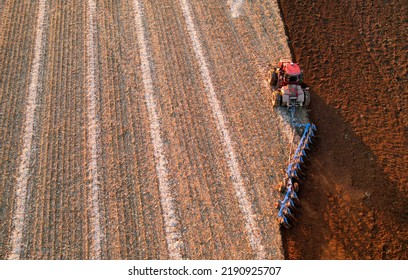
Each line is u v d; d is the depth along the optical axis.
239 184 13.05
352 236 11.91
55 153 13.77
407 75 15.57
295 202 12.59
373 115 14.52
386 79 15.51
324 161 13.55
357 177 13.03
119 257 11.61
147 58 16.52
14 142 14.03
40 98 15.25
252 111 14.86
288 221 12.26
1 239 11.90
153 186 13.01
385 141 13.80
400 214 12.16
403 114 14.48
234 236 11.99
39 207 12.55
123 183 13.08
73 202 12.66
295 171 13.09
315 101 15.05
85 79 15.83
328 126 14.36
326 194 12.80
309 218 12.35
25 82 15.73
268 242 11.91
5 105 15.01
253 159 13.62
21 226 12.16
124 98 15.26
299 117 14.72
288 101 14.26
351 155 13.55
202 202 12.65
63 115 14.77
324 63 16.14
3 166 13.42
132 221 12.29
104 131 14.34
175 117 14.70
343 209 12.44
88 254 11.66
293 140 14.05
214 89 15.50
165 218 12.35
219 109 14.92
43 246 11.78
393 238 11.77
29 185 13.02
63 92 15.43
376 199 12.50
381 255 11.50
